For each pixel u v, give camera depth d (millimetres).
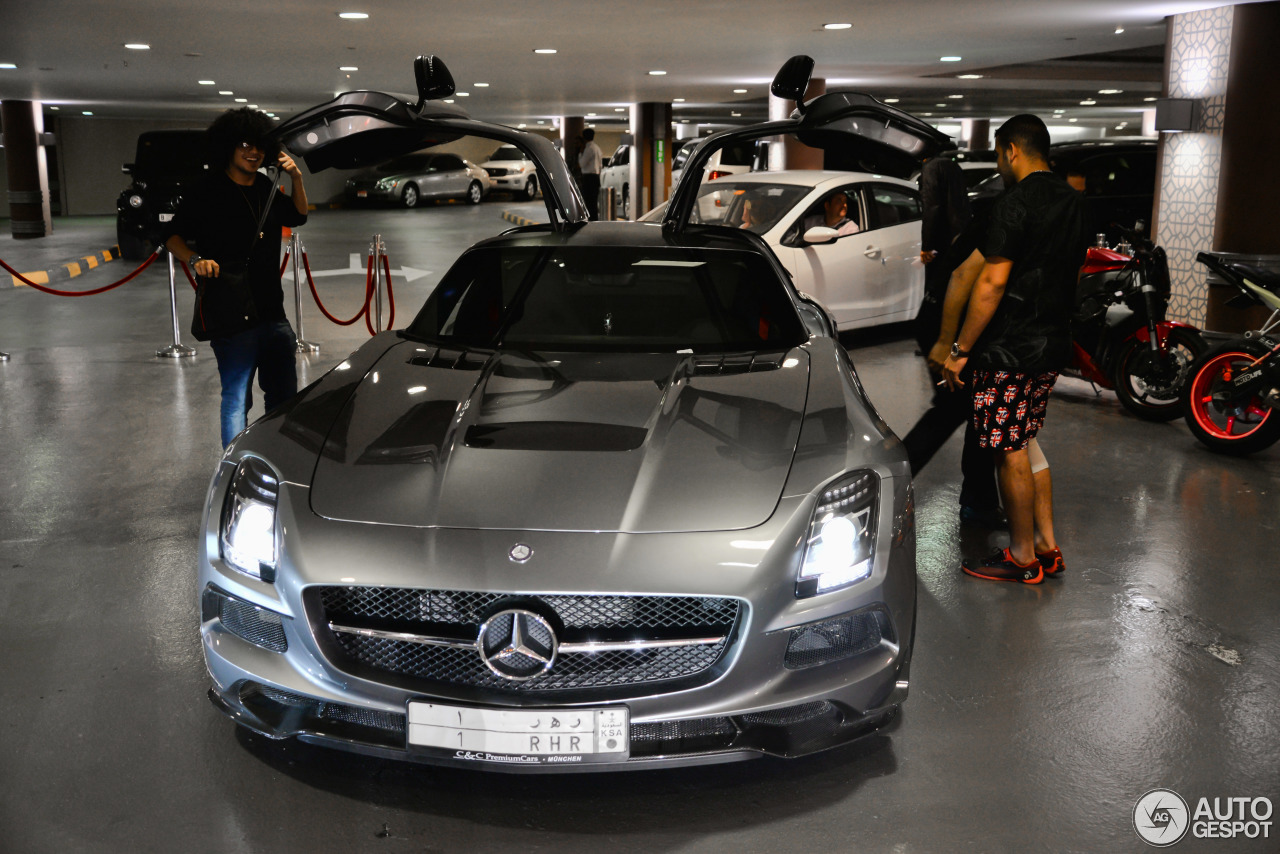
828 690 2182
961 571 3643
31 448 5074
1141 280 5629
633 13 8320
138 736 2518
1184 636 3129
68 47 10734
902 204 8000
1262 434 4934
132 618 3184
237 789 2309
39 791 2285
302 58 11773
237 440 2582
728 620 2127
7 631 3084
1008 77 15570
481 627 2047
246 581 2240
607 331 3291
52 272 11984
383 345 3289
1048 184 3271
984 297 3311
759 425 2549
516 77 14156
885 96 20688
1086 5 7695
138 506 4227
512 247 3705
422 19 8617
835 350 3244
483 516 2184
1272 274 5062
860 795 2311
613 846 2133
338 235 18656
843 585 2201
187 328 8750
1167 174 7895
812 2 7785
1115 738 2551
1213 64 7438
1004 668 2914
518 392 2787
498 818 2225
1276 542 3924
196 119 26031
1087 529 4066
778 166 15172
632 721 2104
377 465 2375
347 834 2158
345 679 2150
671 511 2199
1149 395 5734
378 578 2084
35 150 18188
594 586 2045
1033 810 2254
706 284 3490
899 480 2410
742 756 2164
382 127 3855
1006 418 3381
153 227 14062
